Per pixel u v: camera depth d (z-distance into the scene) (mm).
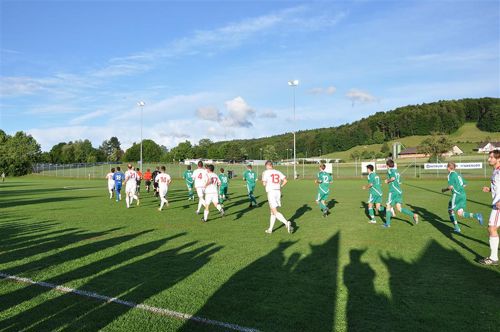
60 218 12977
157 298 5148
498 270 6355
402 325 4285
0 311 4785
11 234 9930
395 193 10648
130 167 16500
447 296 5160
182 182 43312
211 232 10047
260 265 6703
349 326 4262
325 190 13031
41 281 5926
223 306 4848
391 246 8188
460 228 10430
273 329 4199
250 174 16188
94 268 6609
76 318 4547
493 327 4227
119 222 11961
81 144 126250
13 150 71812
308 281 5809
